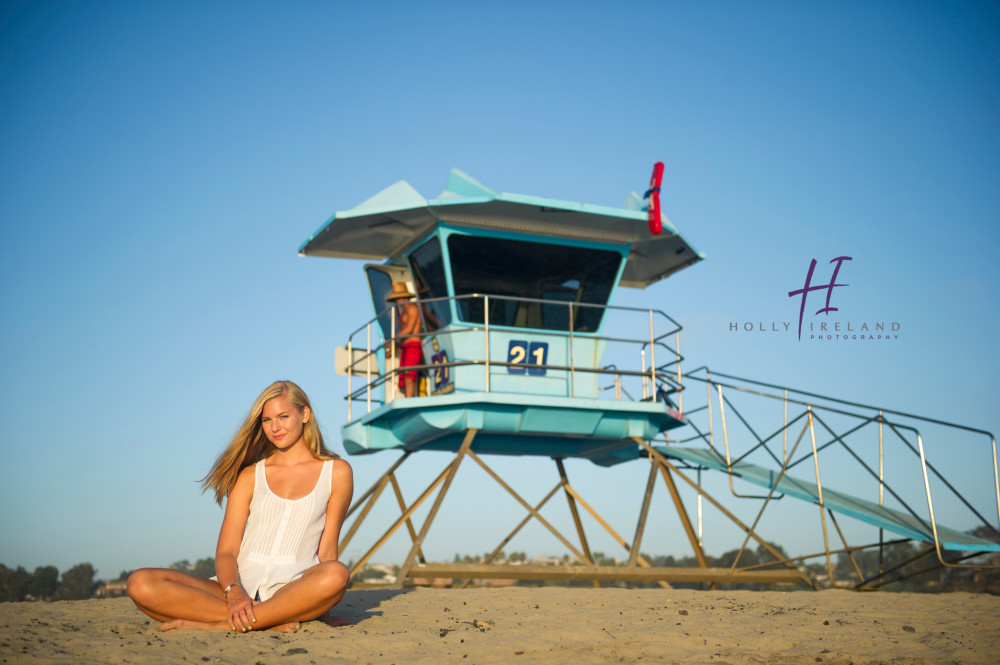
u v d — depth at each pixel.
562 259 16.33
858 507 14.85
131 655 4.86
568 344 16.02
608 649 5.79
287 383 6.19
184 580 5.92
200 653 4.97
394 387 17.02
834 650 5.83
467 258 15.82
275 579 5.94
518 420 15.21
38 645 5.15
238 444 6.19
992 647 5.96
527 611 8.21
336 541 6.21
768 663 5.39
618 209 15.55
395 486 17.98
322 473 6.13
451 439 16.70
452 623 7.08
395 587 13.08
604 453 17.78
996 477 13.08
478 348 15.58
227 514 6.14
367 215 15.22
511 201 14.84
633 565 14.53
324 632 5.91
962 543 13.17
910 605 9.18
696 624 7.20
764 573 14.79
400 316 16.83
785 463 15.32
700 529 15.98
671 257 18.03
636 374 16.17
